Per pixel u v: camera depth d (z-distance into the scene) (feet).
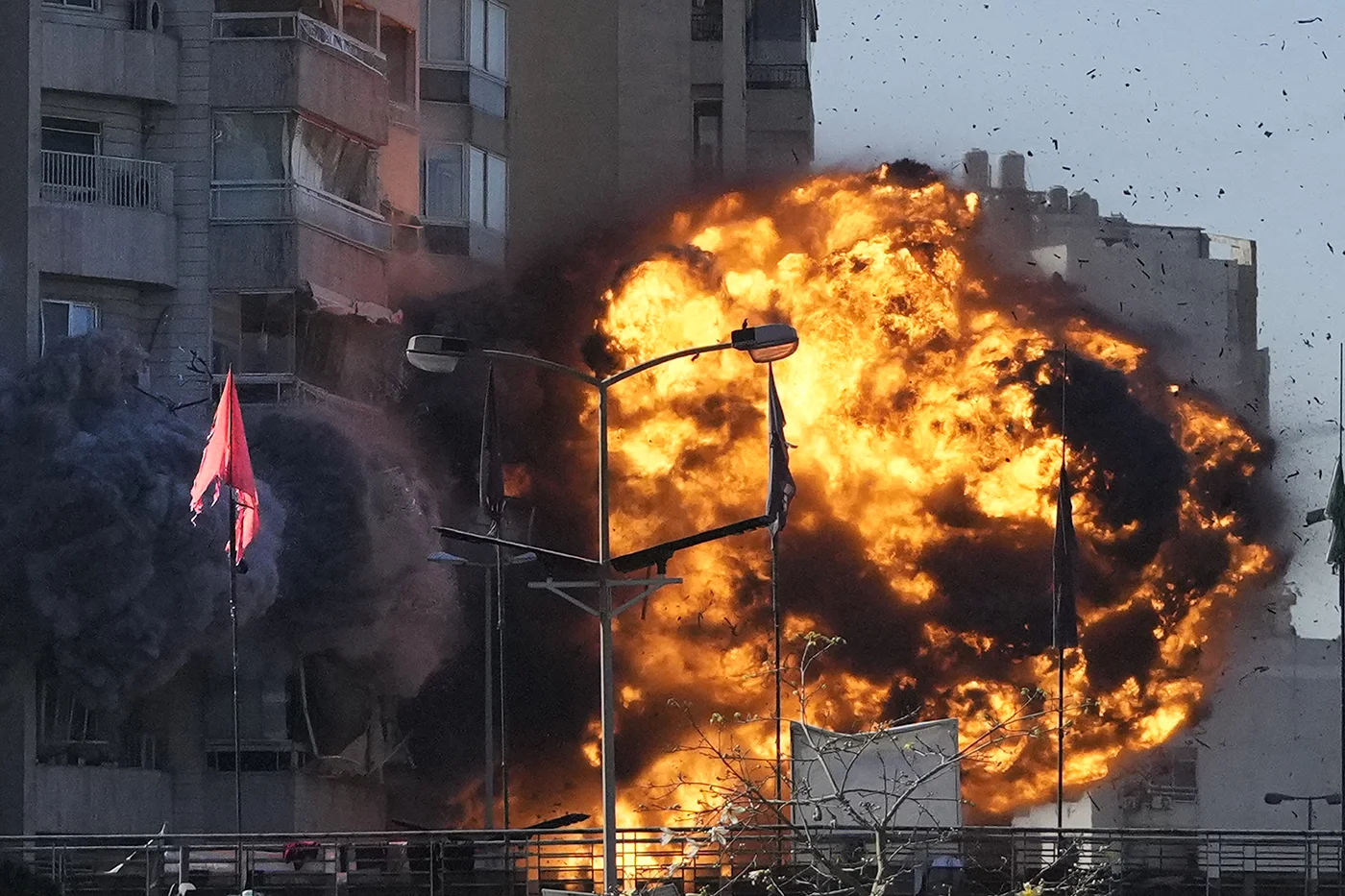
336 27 256.73
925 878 180.65
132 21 246.06
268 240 246.68
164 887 186.39
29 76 237.45
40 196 239.30
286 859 203.51
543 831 185.16
